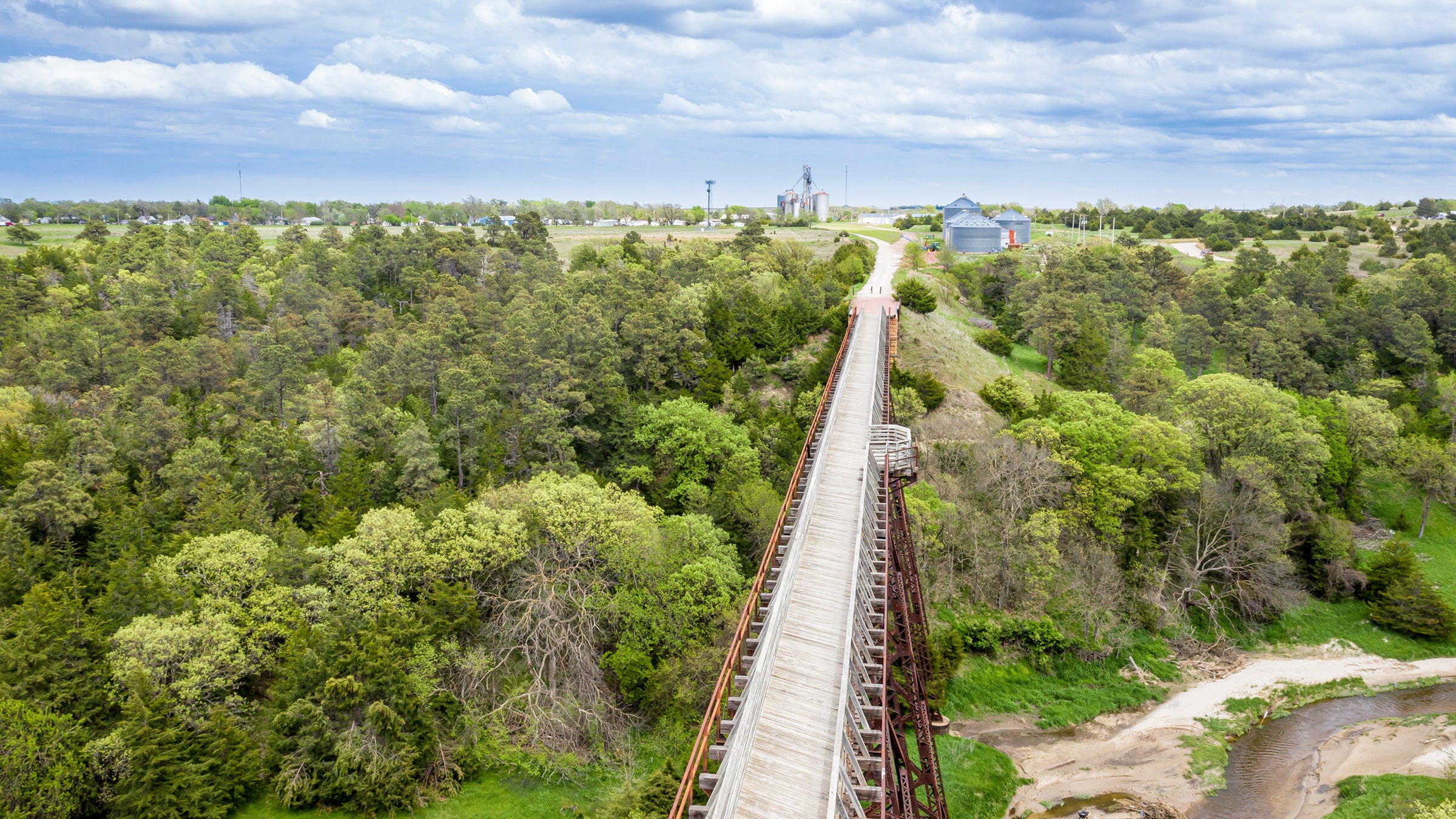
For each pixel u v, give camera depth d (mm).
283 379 80750
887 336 89750
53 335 92625
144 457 68375
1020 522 68812
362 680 46031
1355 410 86250
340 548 52312
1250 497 71938
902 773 40531
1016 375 97562
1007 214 179750
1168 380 92688
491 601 54344
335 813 44406
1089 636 64750
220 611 49312
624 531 54531
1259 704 61281
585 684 50781
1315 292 122562
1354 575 72250
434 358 83625
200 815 42000
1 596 50375
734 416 80625
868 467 45406
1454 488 80188
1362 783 51688
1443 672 65000
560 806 45781
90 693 44500
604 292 95500
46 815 40062
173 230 160000
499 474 66500
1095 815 50281
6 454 62625
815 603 35312
